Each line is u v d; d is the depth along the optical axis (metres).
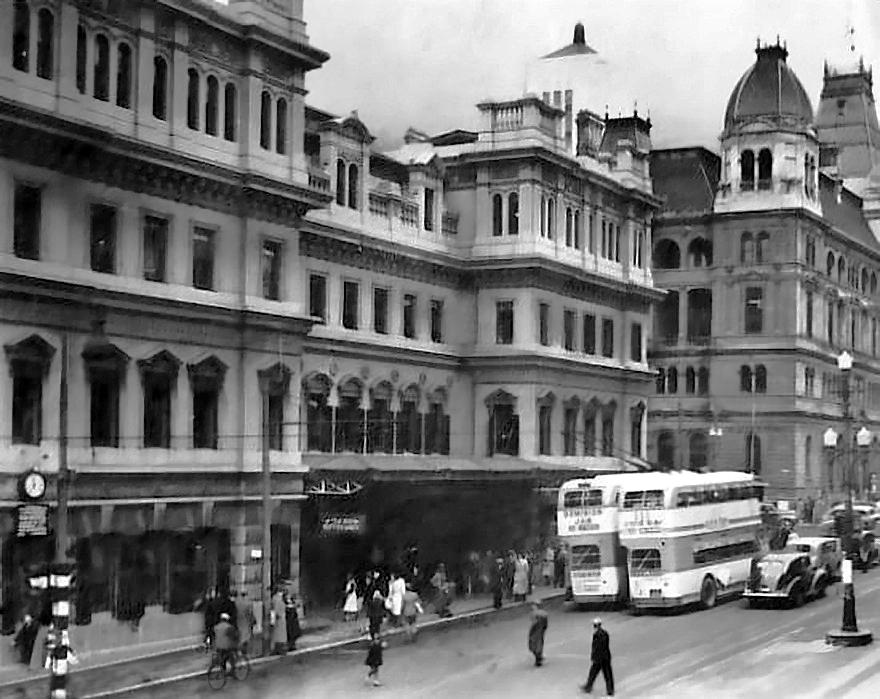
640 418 76.69
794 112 95.75
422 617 49.12
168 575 42.25
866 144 111.75
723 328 95.00
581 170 68.81
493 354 64.94
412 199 62.88
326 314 56.22
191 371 43.62
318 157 56.62
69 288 38.47
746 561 57.44
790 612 52.47
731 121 96.62
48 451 37.91
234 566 44.78
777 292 93.50
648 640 45.12
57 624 31.75
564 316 68.50
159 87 43.09
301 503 49.44
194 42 44.28
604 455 72.50
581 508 52.75
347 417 57.56
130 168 41.00
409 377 61.84
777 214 94.00
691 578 52.06
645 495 51.47
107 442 40.44
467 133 71.56
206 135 44.72
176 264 43.31
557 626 48.94
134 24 41.78
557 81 75.25
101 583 39.56
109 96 40.72
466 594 56.28
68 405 38.69
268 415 44.75
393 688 35.91
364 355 58.44
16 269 37.00
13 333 37.09
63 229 38.78
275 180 46.59
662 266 97.94
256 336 46.34
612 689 34.69
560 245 67.56
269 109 47.59
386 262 60.09
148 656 38.75
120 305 40.50
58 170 38.56
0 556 36.44
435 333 64.62
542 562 61.47
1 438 36.53
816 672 38.03
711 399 93.81
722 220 95.94
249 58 46.34
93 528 39.31
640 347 77.12
